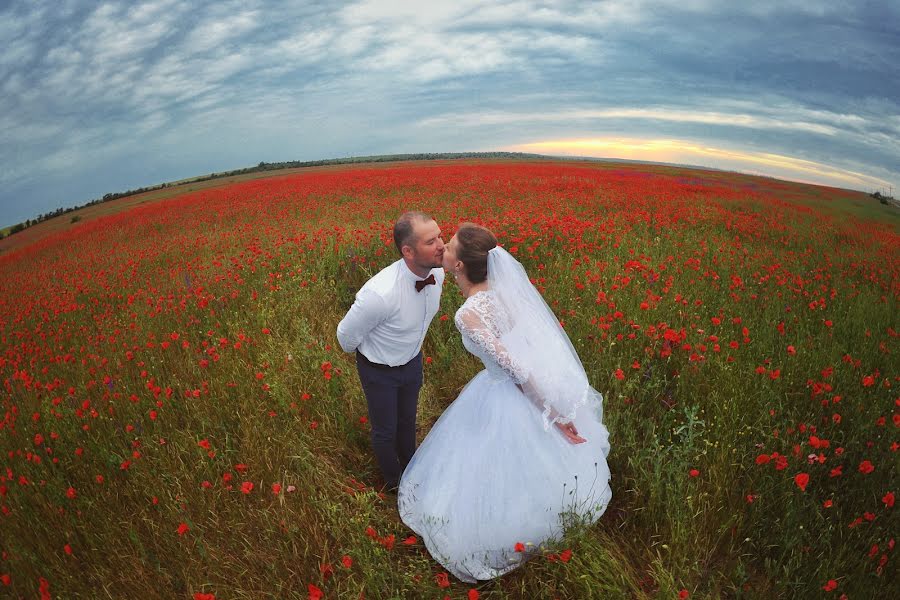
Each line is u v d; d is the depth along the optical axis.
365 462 3.55
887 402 3.29
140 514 2.87
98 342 5.77
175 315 5.93
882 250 8.79
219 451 3.29
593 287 5.38
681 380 3.61
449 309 5.32
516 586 2.57
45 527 2.75
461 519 2.67
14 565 2.51
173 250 12.28
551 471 2.66
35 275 13.48
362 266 7.08
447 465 2.83
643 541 2.70
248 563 2.61
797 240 9.61
